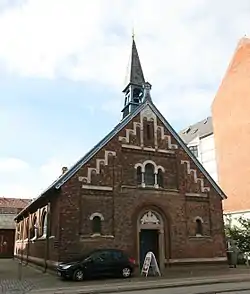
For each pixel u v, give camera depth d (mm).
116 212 22078
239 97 34625
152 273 20422
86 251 20625
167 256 22969
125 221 22203
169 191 24172
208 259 24078
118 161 23031
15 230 44219
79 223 20859
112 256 19703
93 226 21297
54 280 18609
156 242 23312
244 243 28875
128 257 20234
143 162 23922
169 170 24734
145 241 23078
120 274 19469
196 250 23906
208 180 25938
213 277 19297
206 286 16141
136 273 20969
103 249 20516
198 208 24969
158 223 23422
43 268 23250
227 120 35812
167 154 24922
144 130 24625
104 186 22203
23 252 33562
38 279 19094
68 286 16422
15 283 17656
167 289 15328
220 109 36938
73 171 21531
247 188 32219
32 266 27547
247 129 33125
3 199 55062
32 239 28531
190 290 14828
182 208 24266
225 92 36500
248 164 32469
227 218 33781
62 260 19938
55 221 21625
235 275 20234
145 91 25719
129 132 24047
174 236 23453
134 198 22891
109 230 21641
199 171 25781
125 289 15391
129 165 23422
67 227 20500
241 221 30766
